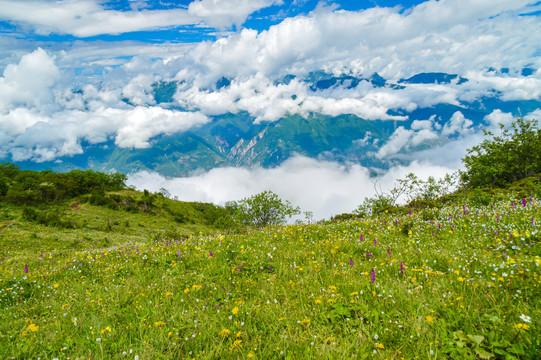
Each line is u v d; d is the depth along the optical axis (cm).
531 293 445
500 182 4597
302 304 539
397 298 517
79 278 928
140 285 775
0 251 3938
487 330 386
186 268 900
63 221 7175
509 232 804
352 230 1193
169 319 533
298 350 407
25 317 633
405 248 854
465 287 511
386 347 399
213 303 599
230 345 435
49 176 10444
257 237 1215
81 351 454
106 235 6781
